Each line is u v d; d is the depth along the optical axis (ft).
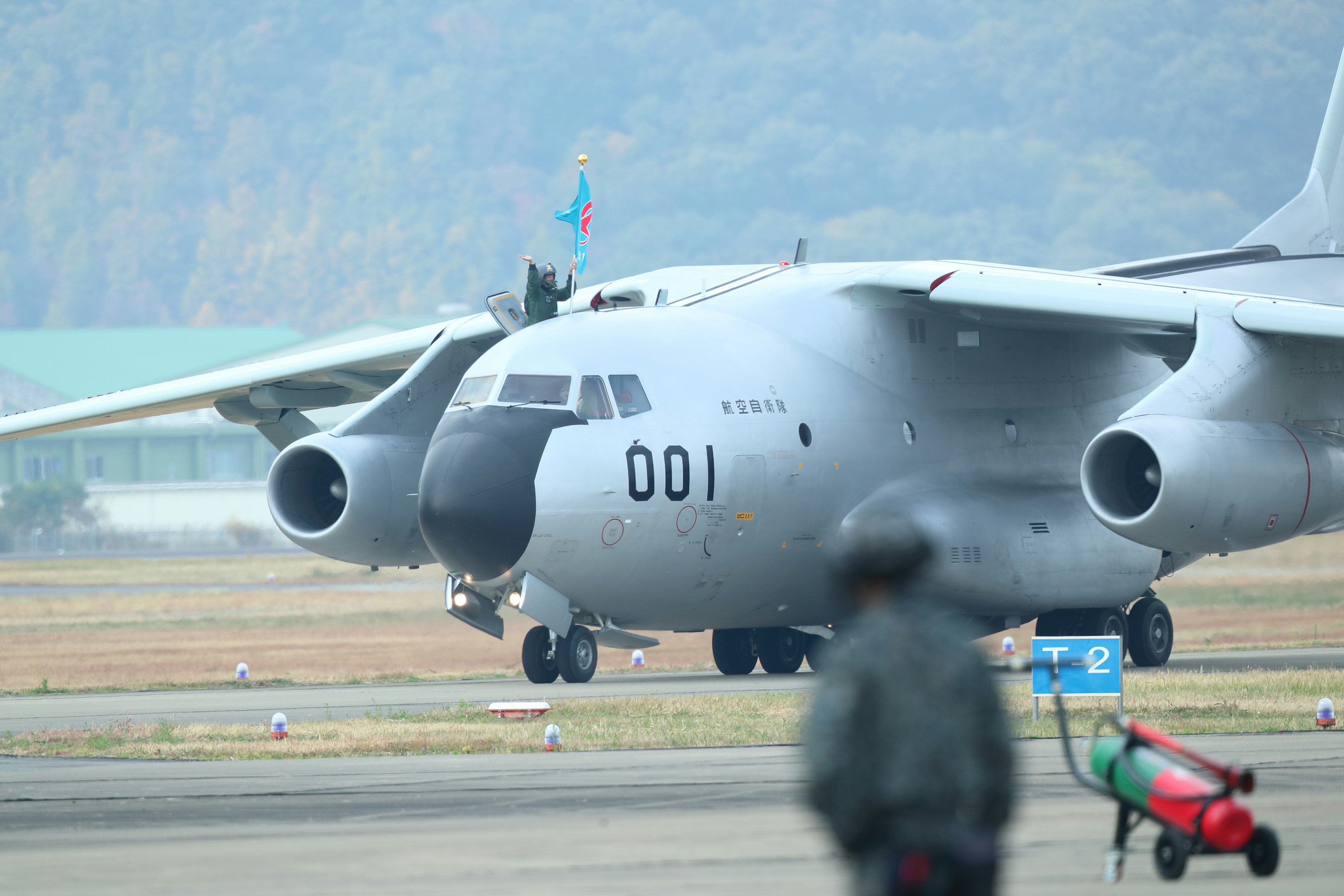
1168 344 261.03
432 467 229.04
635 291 284.00
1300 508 233.55
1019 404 278.26
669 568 240.53
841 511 255.91
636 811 118.11
